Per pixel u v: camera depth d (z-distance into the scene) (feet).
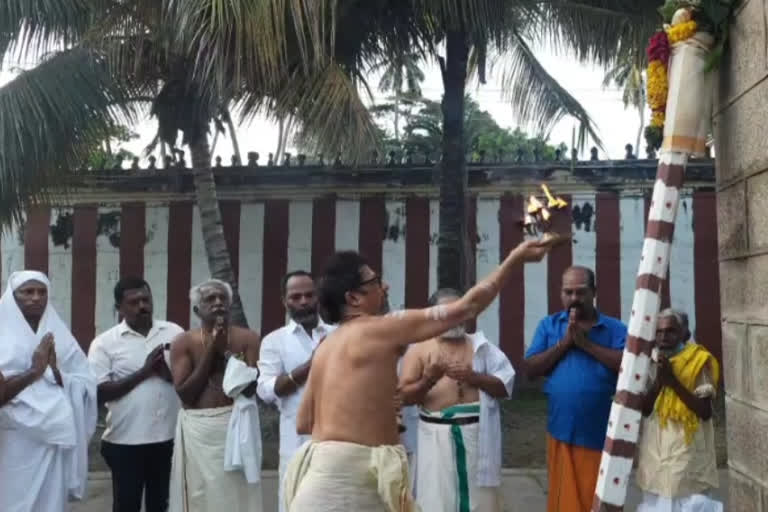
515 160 33.65
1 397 14.01
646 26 26.22
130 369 16.20
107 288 33.60
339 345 10.36
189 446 14.73
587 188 32.78
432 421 14.70
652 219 10.19
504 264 9.85
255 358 15.85
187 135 29.09
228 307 15.33
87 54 25.38
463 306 9.88
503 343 32.94
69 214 33.86
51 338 14.74
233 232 33.45
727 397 11.57
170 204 33.63
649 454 14.80
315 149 25.40
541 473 24.50
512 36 29.25
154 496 16.29
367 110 23.90
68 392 15.19
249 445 14.62
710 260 32.01
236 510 14.73
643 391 9.87
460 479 14.44
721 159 11.44
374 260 33.14
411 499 9.97
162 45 24.95
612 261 32.48
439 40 27.81
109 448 15.93
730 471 11.50
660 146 11.07
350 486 9.77
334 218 33.35
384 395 10.11
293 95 23.91
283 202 33.50
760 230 9.96
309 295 15.38
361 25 26.53
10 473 14.26
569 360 14.70
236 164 35.01
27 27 24.53
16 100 23.99
